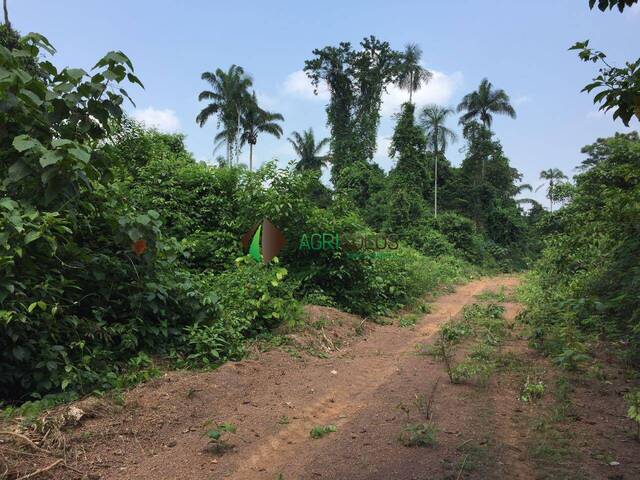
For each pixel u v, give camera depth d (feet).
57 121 16.49
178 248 20.12
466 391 16.01
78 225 17.08
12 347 13.82
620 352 18.19
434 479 10.05
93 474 10.49
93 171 15.74
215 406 14.71
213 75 139.03
